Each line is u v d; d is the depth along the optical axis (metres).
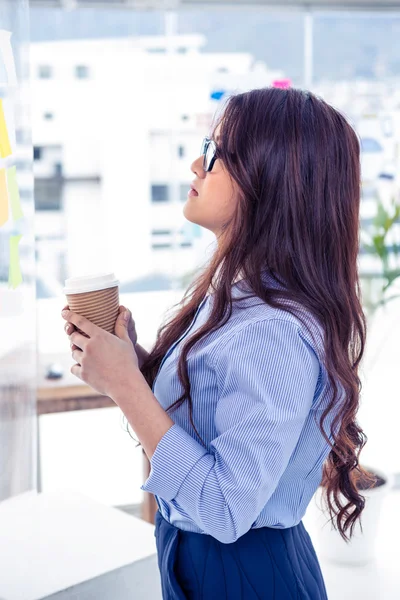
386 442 3.41
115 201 2.83
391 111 2.96
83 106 2.73
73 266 2.85
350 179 1.09
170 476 0.94
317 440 1.07
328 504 1.25
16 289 1.68
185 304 1.29
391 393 3.41
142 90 2.75
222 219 1.10
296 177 1.02
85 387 2.48
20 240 1.70
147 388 1.00
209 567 1.04
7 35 1.57
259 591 1.02
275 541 1.05
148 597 1.58
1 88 1.57
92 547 1.62
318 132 1.05
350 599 2.43
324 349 0.99
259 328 0.96
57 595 1.42
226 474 0.92
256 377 0.94
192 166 1.12
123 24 2.70
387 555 2.76
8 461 1.75
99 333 1.03
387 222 2.77
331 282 1.05
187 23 2.75
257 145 1.03
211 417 1.04
